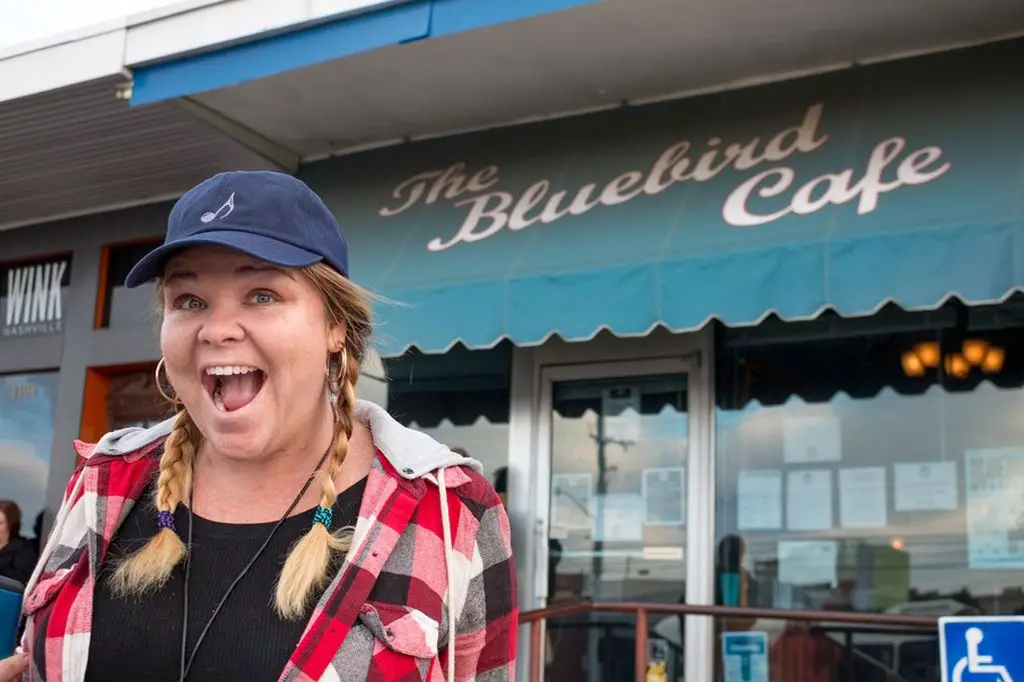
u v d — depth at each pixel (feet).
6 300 22.71
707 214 14.51
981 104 14.01
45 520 21.07
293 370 4.51
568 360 18.67
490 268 15.34
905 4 13.84
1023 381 15.52
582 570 18.08
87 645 4.44
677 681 17.08
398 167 18.17
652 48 15.21
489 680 4.94
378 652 4.35
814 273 13.08
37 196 21.40
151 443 5.13
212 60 15.71
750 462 17.17
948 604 15.48
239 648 4.32
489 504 4.95
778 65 15.65
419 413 19.48
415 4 14.29
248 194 4.52
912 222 12.84
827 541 16.46
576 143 16.87
